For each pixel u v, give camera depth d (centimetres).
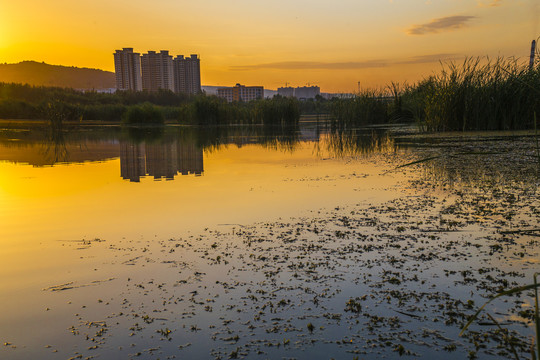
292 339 198
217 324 213
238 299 239
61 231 371
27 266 291
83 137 1524
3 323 217
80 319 220
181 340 200
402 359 180
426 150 866
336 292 244
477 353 183
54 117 2098
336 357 182
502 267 271
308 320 215
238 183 589
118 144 1230
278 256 303
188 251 317
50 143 1279
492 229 348
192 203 471
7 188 568
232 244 331
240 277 269
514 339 191
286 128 2059
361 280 259
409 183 551
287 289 250
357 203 452
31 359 186
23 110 3266
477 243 317
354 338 197
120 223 395
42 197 509
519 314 213
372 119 1912
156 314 224
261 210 433
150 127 2247
